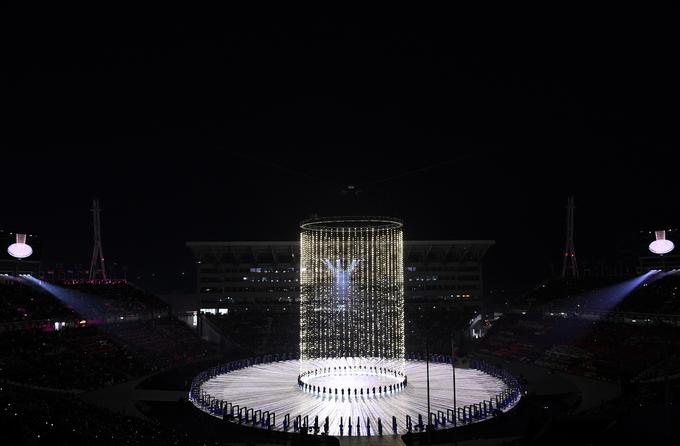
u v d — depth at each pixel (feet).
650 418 42.96
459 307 454.81
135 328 350.84
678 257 351.05
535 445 45.96
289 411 215.10
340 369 300.81
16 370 234.17
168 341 351.25
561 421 46.42
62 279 404.77
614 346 291.79
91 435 116.47
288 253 444.96
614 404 159.22
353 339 375.04
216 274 444.55
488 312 470.39
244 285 444.14
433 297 455.22
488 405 217.56
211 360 341.00
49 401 156.35
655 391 180.55
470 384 262.88
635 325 310.86
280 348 380.99
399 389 249.34
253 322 419.13
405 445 172.96
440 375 286.87
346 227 325.42
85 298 356.38
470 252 456.04
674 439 39.65
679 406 44.91
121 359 289.74
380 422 182.50
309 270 382.83
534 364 304.91
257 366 321.93
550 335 342.64
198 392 231.50
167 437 144.25
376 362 330.75
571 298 384.06
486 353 351.46
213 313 437.58
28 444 104.47
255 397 239.50
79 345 287.69
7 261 335.06
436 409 215.10
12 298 304.91
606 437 42.57
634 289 355.15
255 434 186.91
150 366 296.30
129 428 144.15
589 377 261.03
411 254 456.45
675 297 314.96
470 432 186.60
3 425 104.94
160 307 407.44
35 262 349.00
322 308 380.17
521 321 386.93
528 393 235.20
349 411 214.69
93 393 239.09
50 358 257.96
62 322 310.86
